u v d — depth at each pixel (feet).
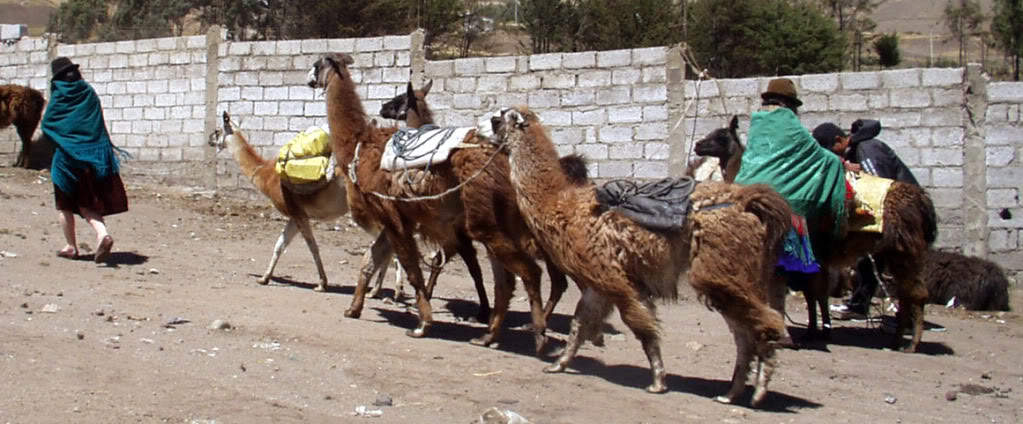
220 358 24.25
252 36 117.70
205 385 21.74
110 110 64.18
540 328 26.73
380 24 114.01
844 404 24.12
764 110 31.32
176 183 61.93
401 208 28.45
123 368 22.50
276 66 58.49
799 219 28.43
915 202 30.96
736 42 109.40
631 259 22.35
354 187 30.04
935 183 43.86
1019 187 43.09
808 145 29.73
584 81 50.31
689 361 27.99
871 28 146.92
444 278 41.06
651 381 24.85
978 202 43.32
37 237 41.01
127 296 30.96
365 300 34.47
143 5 129.18
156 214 51.24
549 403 22.11
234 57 59.47
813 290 32.01
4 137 68.59
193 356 24.22
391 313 32.32
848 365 28.84
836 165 30.22
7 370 21.45
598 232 22.57
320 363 24.43
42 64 67.46
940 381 27.50
